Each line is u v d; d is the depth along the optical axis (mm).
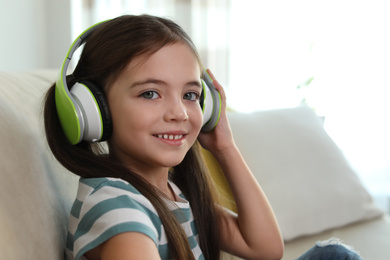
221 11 2711
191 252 849
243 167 1079
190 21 2641
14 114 887
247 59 2885
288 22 2904
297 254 1441
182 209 920
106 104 797
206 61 2705
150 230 711
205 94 938
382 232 1604
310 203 1556
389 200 3049
